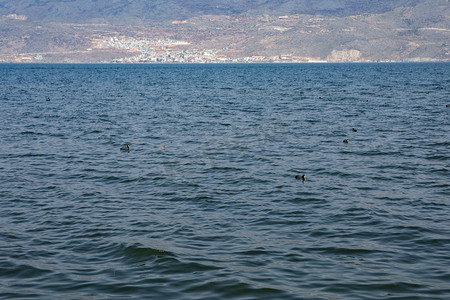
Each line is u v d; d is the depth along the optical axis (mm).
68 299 13469
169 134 40312
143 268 15406
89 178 26703
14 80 135000
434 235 18172
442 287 14039
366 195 23344
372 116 50594
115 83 119875
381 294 13664
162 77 159625
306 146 34969
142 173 27609
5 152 33406
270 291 13812
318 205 21828
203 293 13711
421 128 42531
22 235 18391
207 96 77625
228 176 26891
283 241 17641
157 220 19922
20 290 14047
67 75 177625
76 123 46594
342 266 15492
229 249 16875
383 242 17531
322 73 188125
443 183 25312
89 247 17172
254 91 88375
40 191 24281
